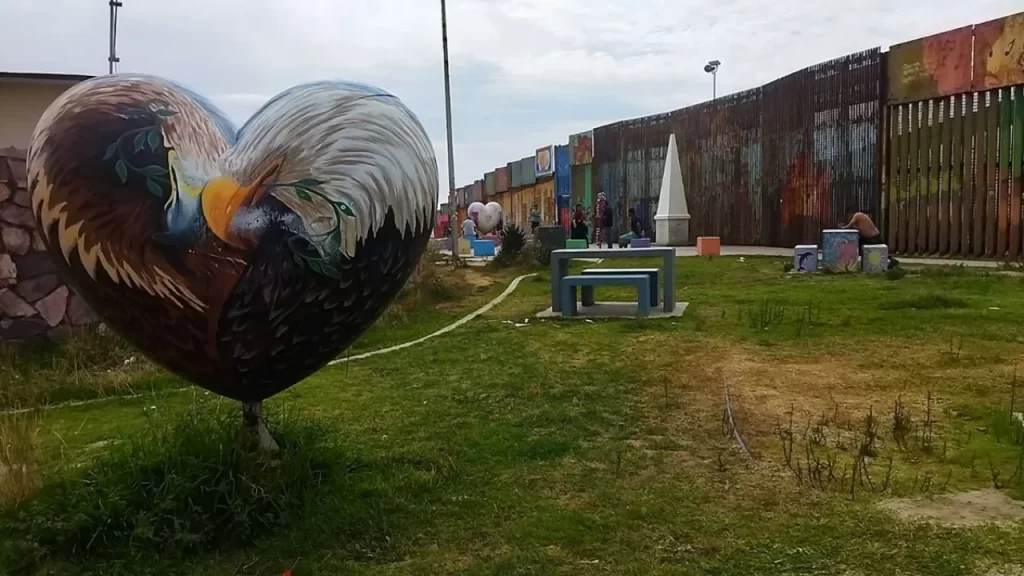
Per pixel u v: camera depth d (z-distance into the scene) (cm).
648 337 761
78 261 316
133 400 593
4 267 719
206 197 310
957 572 287
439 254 1869
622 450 436
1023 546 305
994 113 1593
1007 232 1577
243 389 347
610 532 331
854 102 1950
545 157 3734
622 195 3095
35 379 629
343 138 330
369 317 356
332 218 322
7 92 884
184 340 322
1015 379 557
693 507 354
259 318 320
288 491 354
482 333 824
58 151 312
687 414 504
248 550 325
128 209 307
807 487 373
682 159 2734
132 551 317
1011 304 898
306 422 438
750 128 2395
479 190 4972
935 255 1741
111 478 348
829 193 2052
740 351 682
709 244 1883
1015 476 377
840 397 534
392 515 350
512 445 448
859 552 305
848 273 1330
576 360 670
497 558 312
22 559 312
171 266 308
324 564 311
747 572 295
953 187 1691
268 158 319
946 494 360
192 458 347
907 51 1778
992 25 1570
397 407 540
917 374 587
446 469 408
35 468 376
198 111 324
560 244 1733
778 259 1705
